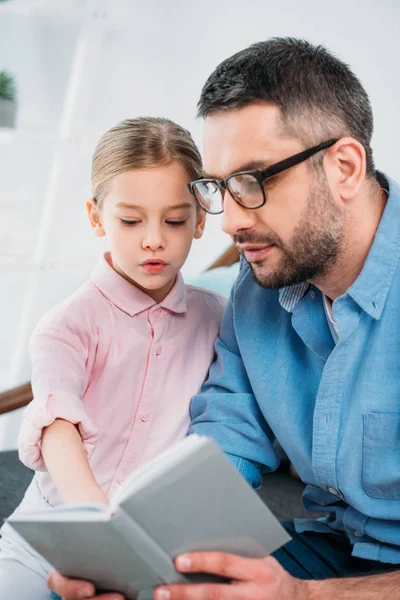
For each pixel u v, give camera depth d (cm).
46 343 151
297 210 129
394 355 136
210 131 131
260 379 153
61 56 374
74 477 131
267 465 160
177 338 162
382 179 146
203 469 94
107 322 156
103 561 103
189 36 378
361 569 149
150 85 381
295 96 128
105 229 154
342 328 137
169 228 151
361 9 352
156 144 147
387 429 135
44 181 380
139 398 159
